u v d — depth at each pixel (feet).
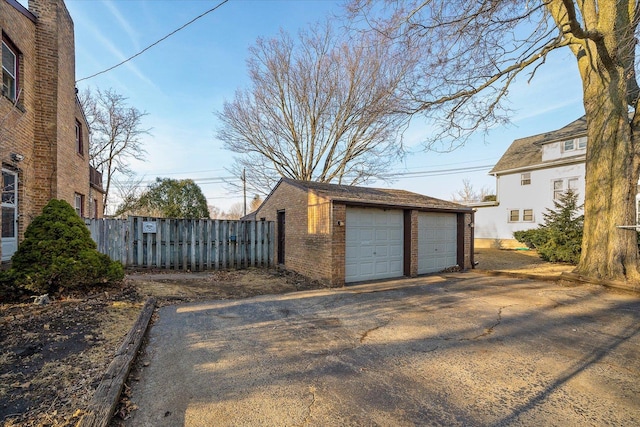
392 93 32.14
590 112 28.35
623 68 25.49
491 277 32.60
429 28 21.86
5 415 7.82
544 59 27.17
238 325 16.21
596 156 27.55
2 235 21.67
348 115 65.67
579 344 14.15
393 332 15.46
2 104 20.49
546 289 26.14
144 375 10.60
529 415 8.66
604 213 26.78
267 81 67.05
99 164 80.02
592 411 8.93
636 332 15.79
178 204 67.05
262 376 10.67
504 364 11.96
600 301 22.00
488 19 20.24
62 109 28.48
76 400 8.57
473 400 9.38
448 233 37.29
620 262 25.70
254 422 8.18
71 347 11.96
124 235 32.14
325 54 64.34
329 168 72.59
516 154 72.90
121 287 21.86
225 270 34.68
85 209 39.73
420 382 10.43
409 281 30.12
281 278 30.37
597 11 28.02
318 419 8.33
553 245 42.37
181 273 31.76
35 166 25.41
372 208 30.78
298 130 70.69
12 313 15.31
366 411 8.73
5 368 10.21
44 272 17.80
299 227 32.50
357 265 29.71
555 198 61.62
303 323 16.76
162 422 8.11
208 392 9.59
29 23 24.61
